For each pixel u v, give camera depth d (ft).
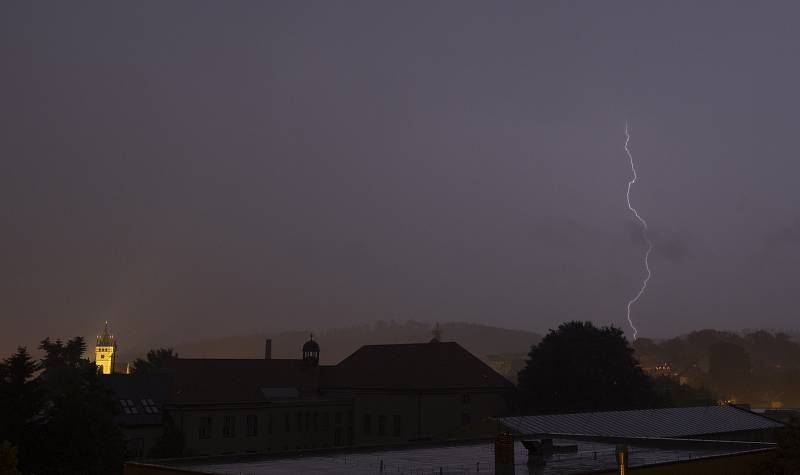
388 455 123.44
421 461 114.42
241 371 293.64
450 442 144.36
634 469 93.97
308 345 317.63
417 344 309.42
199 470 97.76
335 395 302.45
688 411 235.40
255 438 264.72
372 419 285.64
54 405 184.96
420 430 268.62
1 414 178.09
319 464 111.24
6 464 109.19
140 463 104.83
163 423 250.16
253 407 265.95
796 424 126.31
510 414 293.43
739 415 239.09
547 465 108.06
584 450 132.46
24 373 187.42
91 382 197.77
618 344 300.20
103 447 180.24
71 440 175.83
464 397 284.00
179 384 260.62
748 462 115.44
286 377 303.89
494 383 296.71
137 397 256.52
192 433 248.52
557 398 289.74
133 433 241.76
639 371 306.14
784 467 113.50
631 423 205.46
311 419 282.15
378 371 298.56
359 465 109.81
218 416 256.73
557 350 293.64
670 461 104.58
